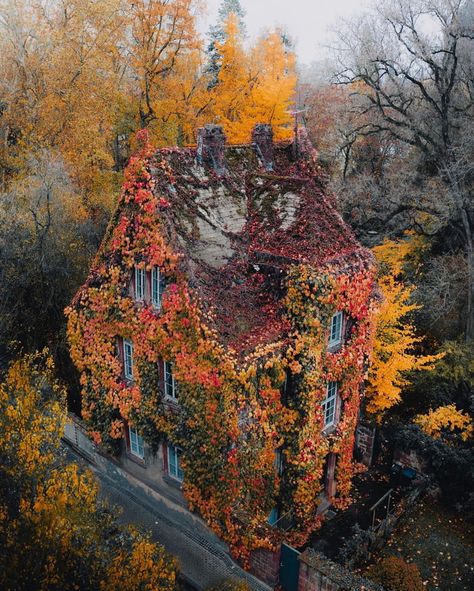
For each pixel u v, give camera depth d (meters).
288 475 17.89
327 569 14.56
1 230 23.88
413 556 18.19
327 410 18.94
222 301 16.16
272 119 32.66
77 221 27.47
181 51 36.53
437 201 27.64
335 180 33.94
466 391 24.36
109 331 18.28
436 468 20.67
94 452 20.78
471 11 26.20
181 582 17.09
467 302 28.55
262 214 18.95
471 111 27.91
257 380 15.77
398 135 30.11
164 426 17.23
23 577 13.04
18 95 31.09
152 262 16.17
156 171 16.77
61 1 32.25
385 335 22.25
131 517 19.34
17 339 23.98
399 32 26.36
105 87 31.58
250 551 15.80
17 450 15.33
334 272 16.59
